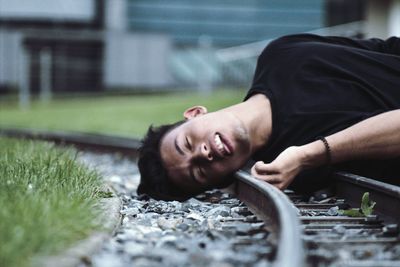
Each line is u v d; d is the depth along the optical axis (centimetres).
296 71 537
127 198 530
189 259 298
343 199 519
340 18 2067
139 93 3156
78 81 3098
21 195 366
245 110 522
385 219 427
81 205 371
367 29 1644
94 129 1388
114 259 303
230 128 505
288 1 5456
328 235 370
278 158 489
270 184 476
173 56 3506
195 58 3500
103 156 984
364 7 1855
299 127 515
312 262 309
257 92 538
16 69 2923
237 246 336
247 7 5431
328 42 573
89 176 500
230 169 511
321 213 465
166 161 520
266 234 367
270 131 522
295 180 523
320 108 517
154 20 5325
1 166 508
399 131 488
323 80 531
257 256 316
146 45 3203
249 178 485
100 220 373
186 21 5369
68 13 3378
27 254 278
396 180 529
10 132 1277
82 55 3100
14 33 2942
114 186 616
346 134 493
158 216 450
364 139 489
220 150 502
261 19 5459
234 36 5444
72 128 1433
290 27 5488
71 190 420
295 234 292
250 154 518
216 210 459
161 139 532
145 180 538
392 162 517
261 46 2509
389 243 353
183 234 374
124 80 3173
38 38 2984
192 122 519
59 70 3053
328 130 511
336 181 535
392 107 521
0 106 2581
